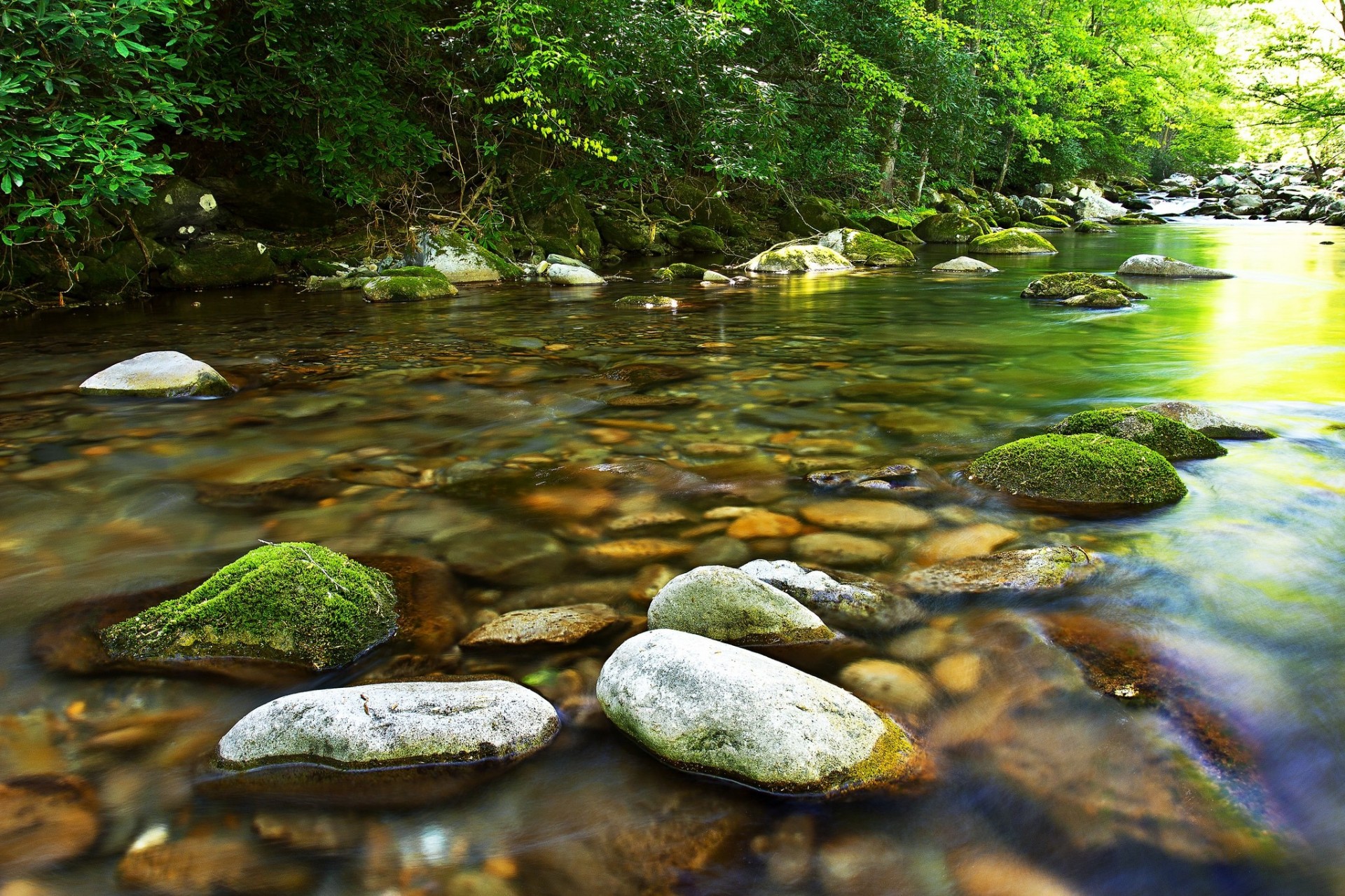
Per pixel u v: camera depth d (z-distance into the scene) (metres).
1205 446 3.09
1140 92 24.97
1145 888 1.23
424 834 1.36
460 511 2.74
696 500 2.80
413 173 10.75
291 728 1.50
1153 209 29.03
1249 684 1.69
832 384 4.50
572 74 10.49
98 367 5.02
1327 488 2.75
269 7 8.38
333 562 2.06
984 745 1.54
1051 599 2.04
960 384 4.46
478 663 1.83
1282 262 11.33
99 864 1.29
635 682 1.59
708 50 11.96
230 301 8.16
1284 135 28.50
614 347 5.66
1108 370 4.74
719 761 1.46
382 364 5.11
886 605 2.04
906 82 14.84
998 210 22.11
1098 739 1.54
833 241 12.99
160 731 1.61
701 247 13.46
